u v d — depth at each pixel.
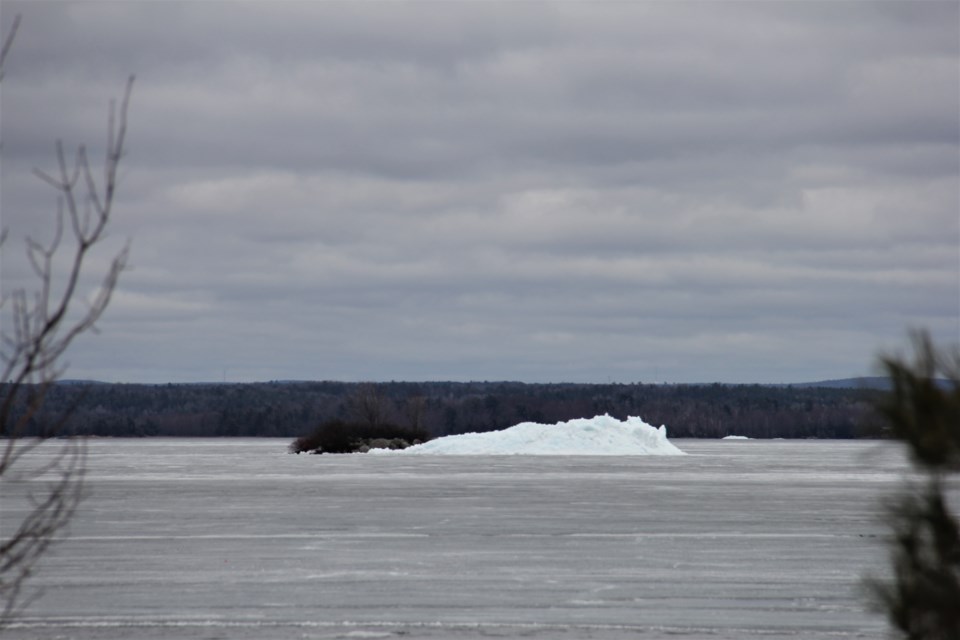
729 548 57.91
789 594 43.31
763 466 160.50
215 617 38.69
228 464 168.75
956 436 12.12
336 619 38.28
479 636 35.38
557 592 43.94
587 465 159.62
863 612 39.41
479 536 63.59
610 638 35.09
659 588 44.84
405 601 41.91
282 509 82.12
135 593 43.72
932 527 12.99
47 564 51.91
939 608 12.80
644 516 75.94
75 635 35.72
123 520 73.56
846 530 66.56
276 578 47.62
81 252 13.42
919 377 12.36
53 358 13.42
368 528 68.19
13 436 13.29
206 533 65.44
